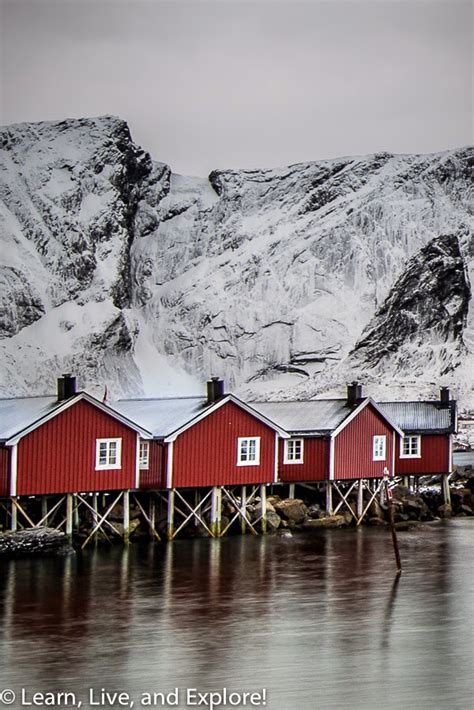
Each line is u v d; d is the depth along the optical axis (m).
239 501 91.94
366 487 98.94
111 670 58.16
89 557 80.50
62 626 64.69
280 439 92.25
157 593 71.88
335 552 84.88
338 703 54.59
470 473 121.50
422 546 88.25
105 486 82.56
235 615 67.69
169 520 86.44
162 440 85.56
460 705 54.66
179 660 59.78
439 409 104.56
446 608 70.19
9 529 81.06
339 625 66.25
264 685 56.66
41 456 80.19
